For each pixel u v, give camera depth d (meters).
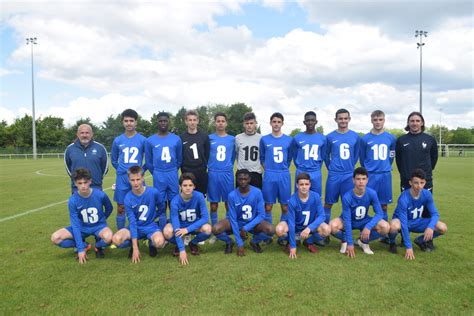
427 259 4.29
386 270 3.91
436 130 66.56
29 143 52.66
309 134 5.71
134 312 2.99
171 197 5.51
